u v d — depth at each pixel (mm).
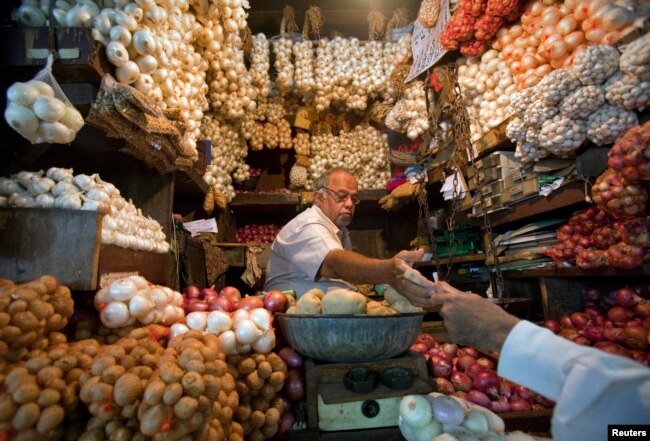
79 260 1088
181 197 2986
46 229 1090
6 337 855
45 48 1171
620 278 2127
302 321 1142
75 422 832
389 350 1149
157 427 764
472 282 2932
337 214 2203
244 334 1153
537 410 1236
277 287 2002
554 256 2006
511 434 1078
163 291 1271
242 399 1116
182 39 1821
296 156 3781
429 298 1116
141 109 1270
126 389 798
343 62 3293
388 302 1381
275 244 2047
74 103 1278
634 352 1433
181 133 1657
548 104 1723
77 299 1262
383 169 3641
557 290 2129
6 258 1073
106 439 793
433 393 1113
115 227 1242
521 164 2096
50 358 870
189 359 875
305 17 3395
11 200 1106
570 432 625
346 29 3762
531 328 752
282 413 1213
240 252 3062
